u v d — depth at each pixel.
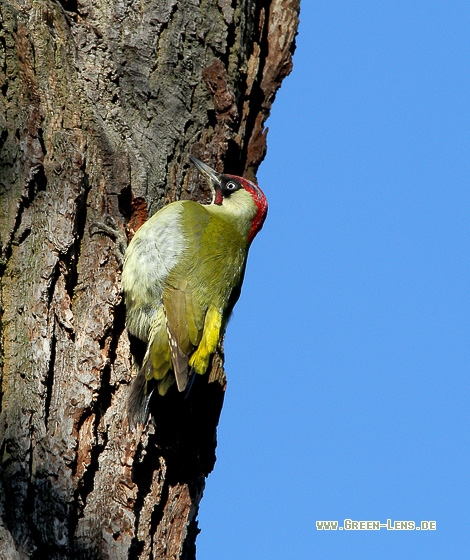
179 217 11.16
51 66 10.38
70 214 9.76
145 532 9.75
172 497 10.33
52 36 10.49
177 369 10.54
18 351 9.19
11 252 9.55
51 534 8.63
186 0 11.51
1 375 9.00
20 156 9.76
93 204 10.36
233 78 11.92
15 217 9.59
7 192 9.68
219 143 11.67
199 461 10.85
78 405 9.35
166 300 10.84
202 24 11.62
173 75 11.30
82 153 10.09
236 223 12.16
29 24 10.35
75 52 10.71
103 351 9.89
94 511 9.24
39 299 9.39
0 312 9.23
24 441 8.79
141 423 9.89
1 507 8.44
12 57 10.05
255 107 13.02
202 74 11.57
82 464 9.23
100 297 10.00
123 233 10.53
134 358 10.65
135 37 11.12
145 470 10.04
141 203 10.90
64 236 9.68
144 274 10.72
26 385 9.06
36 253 9.58
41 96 10.20
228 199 12.30
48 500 8.76
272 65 13.09
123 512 9.41
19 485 8.60
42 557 8.55
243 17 12.08
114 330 10.22
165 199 11.22
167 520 10.20
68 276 9.75
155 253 10.82
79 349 9.66
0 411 8.90
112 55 10.96
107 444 9.62
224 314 11.97
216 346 11.20
